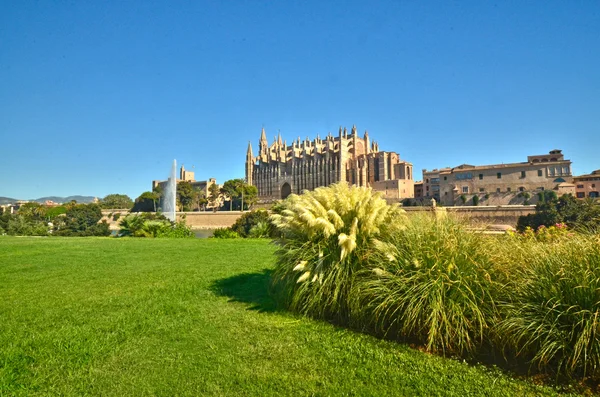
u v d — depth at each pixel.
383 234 6.16
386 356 4.68
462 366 4.39
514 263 5.13
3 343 5.15
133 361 4.62
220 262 12.49
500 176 71.12
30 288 8.60
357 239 6.10
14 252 15.27
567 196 46.53
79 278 9.77
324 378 4.18
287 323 5.98
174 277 9.85
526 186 68.56
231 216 67.31
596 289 3.93
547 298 4.28
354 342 5.15
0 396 3.79
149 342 5.21
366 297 5.54
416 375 4.19
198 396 3.81
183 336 5.43
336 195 6.49
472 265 5.03
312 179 123.25
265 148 155.25
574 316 4.01
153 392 3.90
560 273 4.30
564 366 4.12
